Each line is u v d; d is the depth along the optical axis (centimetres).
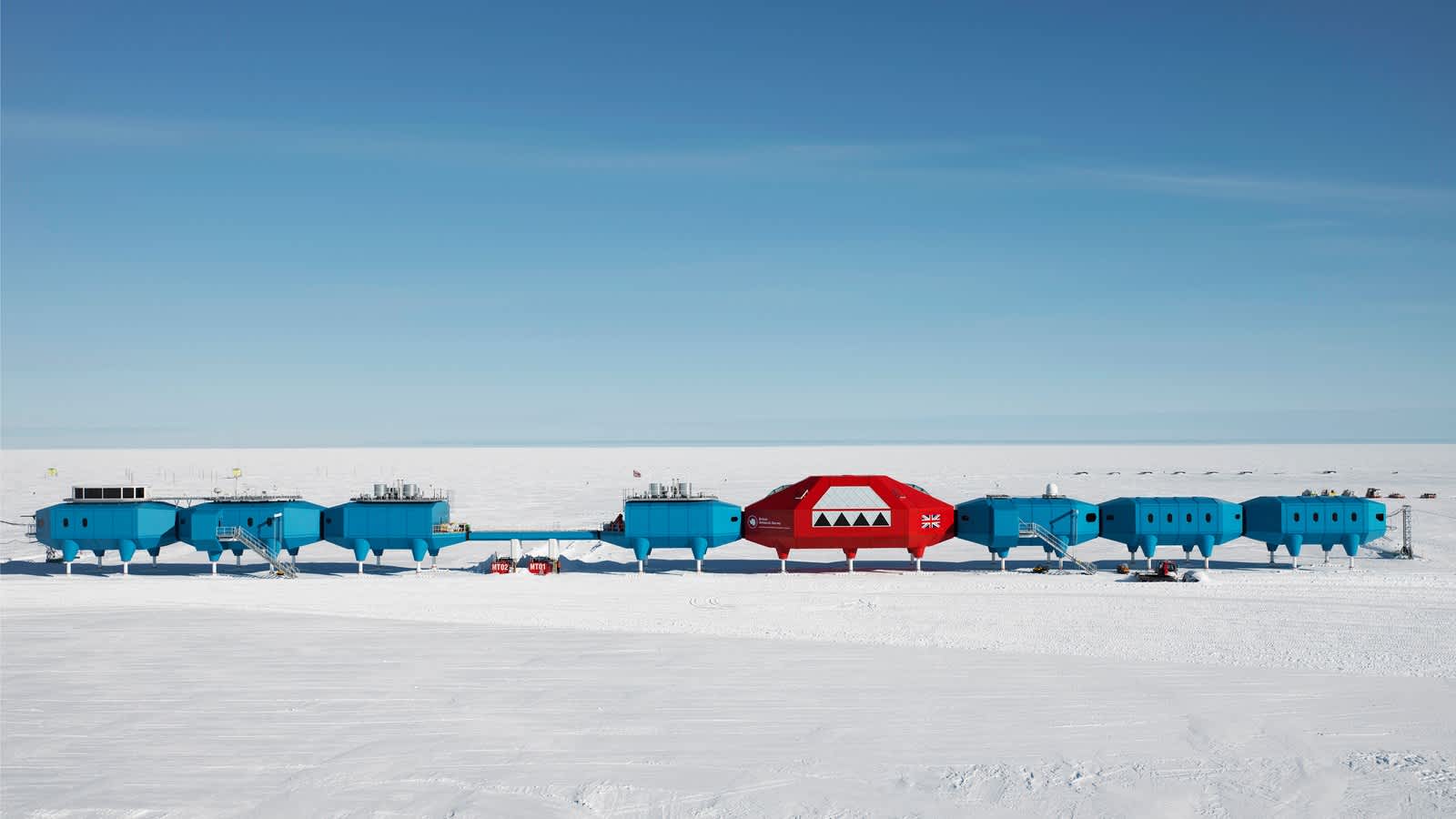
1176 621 4647
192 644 4206
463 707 3322
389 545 6278
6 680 3644
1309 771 2775
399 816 2488
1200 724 3141
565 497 13362
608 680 3647
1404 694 3444
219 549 6234
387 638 4334
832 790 2650
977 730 3100
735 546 8094
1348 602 5050
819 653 4053
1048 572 6188
